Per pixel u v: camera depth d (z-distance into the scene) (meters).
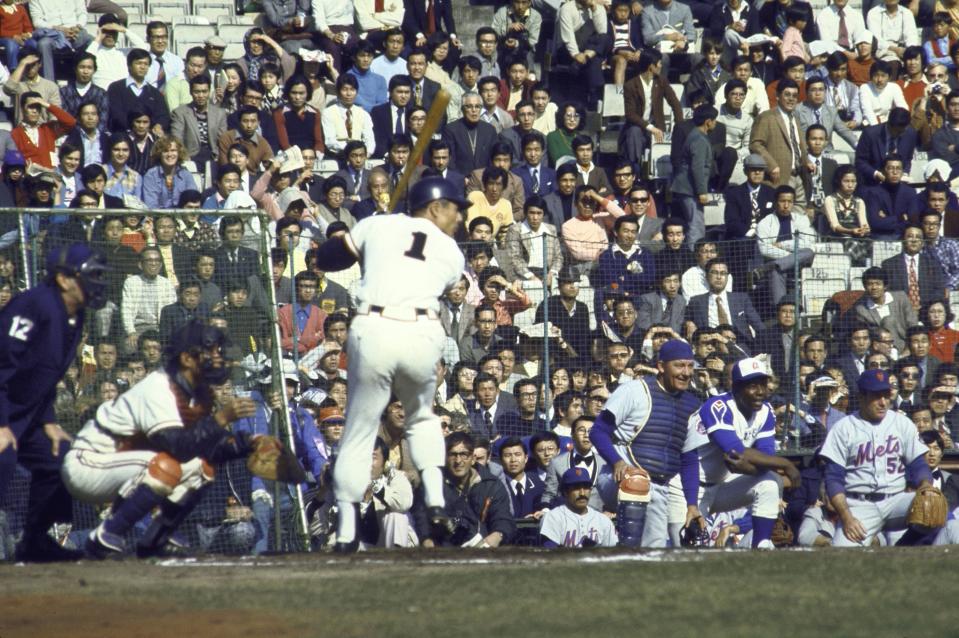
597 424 34.09
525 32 64.62
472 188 53.44
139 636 16.22
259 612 17.50
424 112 56.72
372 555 25.28
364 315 24.91
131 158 52.34
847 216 56.19
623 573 20.78
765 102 62.25
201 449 25.86
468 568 22.12
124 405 26.02
